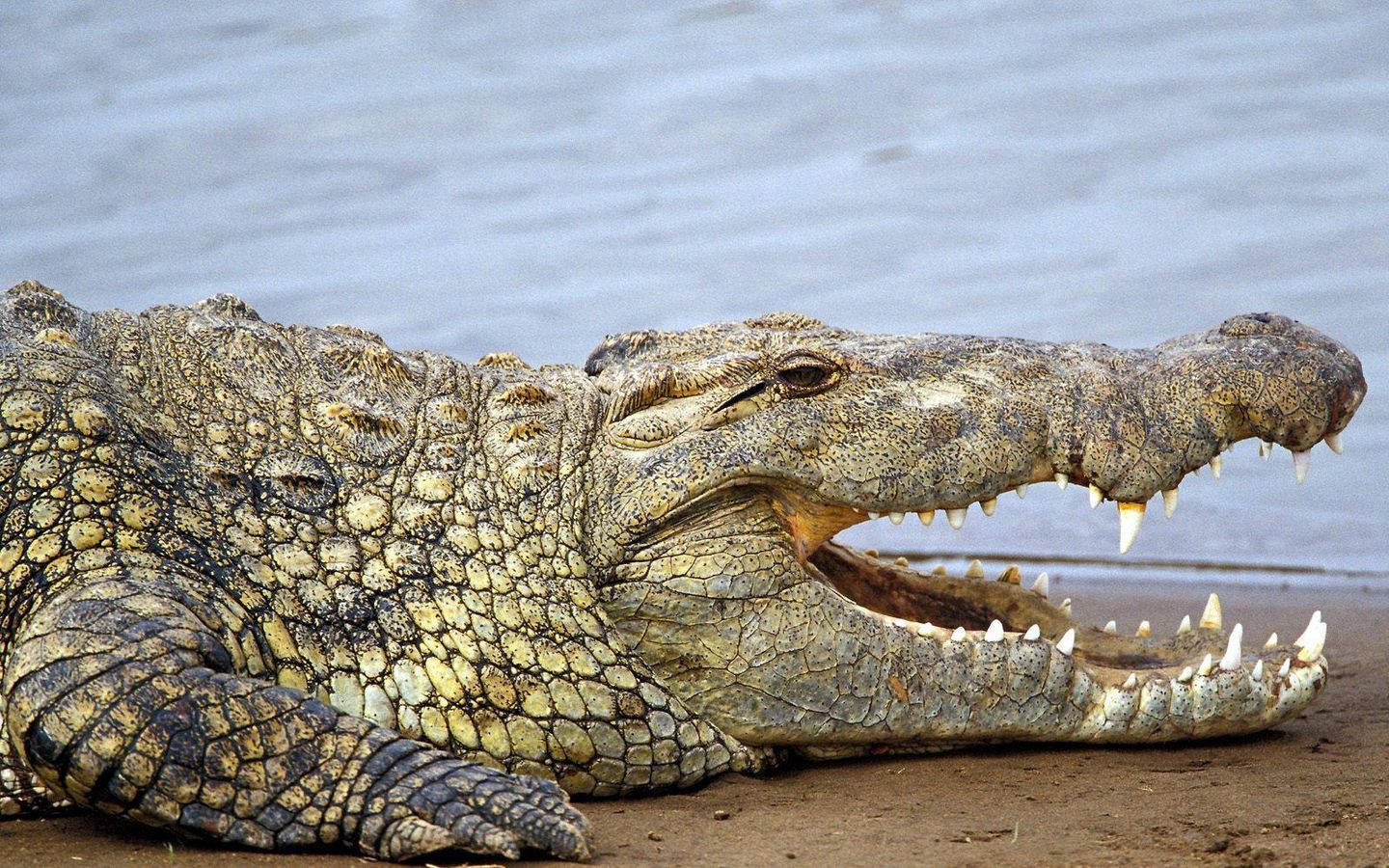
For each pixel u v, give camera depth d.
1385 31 79.81
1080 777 19.08
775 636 19.02
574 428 19.81
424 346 50.16
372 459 18.89
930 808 17.80
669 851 16.16
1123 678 20.27
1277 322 21.36
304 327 20.61
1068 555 38.19
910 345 20.72
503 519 18.86
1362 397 21.19
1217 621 21.64
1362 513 39.19
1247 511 39.94
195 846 16.12
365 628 17.92
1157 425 20.16
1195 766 19.69
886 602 21.97
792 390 19.77
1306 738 21.28
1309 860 15.68
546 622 18.47
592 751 18.38
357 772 15.99
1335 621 30.95
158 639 16.17
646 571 18.86
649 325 51.75
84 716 15.65
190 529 17.64
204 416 18.73
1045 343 21.33
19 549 17.05
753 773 19.38
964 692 19.61
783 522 19.58
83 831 16.69
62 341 18.64
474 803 15.78
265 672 17.39
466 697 18.03
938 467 19.70
